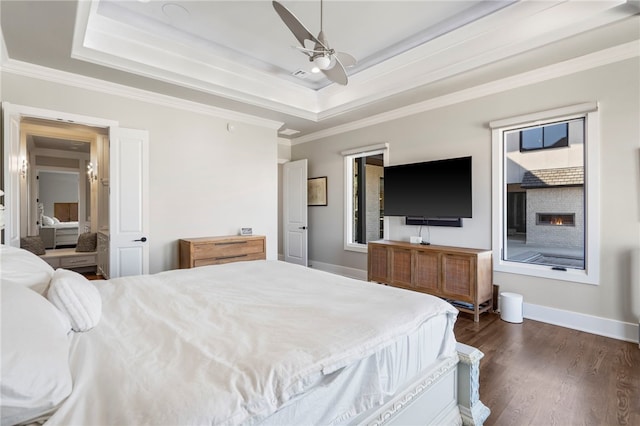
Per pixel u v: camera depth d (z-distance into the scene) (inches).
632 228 110.9
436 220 163.0
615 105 113.3
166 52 139.9
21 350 32.5
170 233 163.2
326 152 225.0
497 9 115.2
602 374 89.1
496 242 143.1
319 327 52.5
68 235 312.3
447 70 134.0
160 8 114.8
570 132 136.3
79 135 227.8
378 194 246.2
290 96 186.5
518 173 149.0
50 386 32.1
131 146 148.1
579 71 120.3
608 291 115.6
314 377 40.6
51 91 130.5
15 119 125.0
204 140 173.9
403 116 177.2
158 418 30.2
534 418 71.1
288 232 245.6
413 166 167.6
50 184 361.4
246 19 121.4
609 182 114.9
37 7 89.0
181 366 39.7
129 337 48.8
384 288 77.9
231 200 185.2
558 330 121.7
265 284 82.3
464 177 148.2
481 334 118.6
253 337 48.5
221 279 87.4
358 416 48.1
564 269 126.1
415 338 58.5
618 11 93.5
